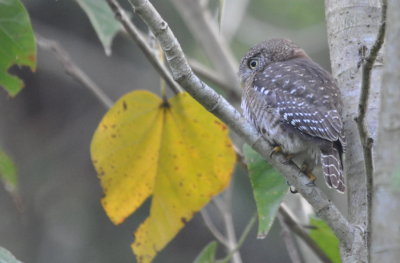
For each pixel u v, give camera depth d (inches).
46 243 770.2
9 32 351.3
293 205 437.7
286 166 317.1
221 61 527.5
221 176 361.7
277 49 461.1
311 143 368.8
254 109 398.6
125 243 773.9
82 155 828.6
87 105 845.8
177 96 347.9
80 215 788.6
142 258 367.9
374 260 204.4
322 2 734.5
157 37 288.2
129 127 353.7
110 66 823.7
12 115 836.0
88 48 826.8
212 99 302.4
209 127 353.7
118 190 361.7
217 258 779.4
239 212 745.6
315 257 421.1
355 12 345.7
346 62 345.4
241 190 745.6
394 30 210.7
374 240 206.1
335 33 349.7
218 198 440.8
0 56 355.9
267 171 340.2
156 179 363.3
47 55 822.5
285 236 395.2
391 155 204.7
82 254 768.3
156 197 366.0
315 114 365.4
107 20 402.6
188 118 352.8
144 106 351.3
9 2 347.3
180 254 802.2
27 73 826.2
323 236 402.0
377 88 331.9
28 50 354.9
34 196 794.2
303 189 315.6
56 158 824.9
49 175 811.4
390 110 207.3
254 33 679.1
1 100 836.6
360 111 274.8
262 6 735.1
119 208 364.8
